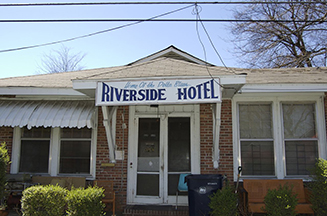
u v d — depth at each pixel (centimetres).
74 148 854
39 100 864
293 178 787
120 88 641
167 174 821
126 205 801
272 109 816
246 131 819
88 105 834
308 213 679
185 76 626
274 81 774
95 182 797
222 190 656
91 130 855
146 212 740
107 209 796
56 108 820
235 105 822
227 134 810
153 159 830
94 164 832
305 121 812
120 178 819
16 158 855
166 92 626
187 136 834
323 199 649
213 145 795
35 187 620
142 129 845
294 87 759
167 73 658
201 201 664
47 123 780
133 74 673
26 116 793
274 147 802
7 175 794
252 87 765
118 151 827
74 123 776
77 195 601
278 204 607
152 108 846
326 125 795
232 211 636
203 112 830
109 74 696
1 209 684
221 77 633
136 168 828
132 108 848
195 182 673
